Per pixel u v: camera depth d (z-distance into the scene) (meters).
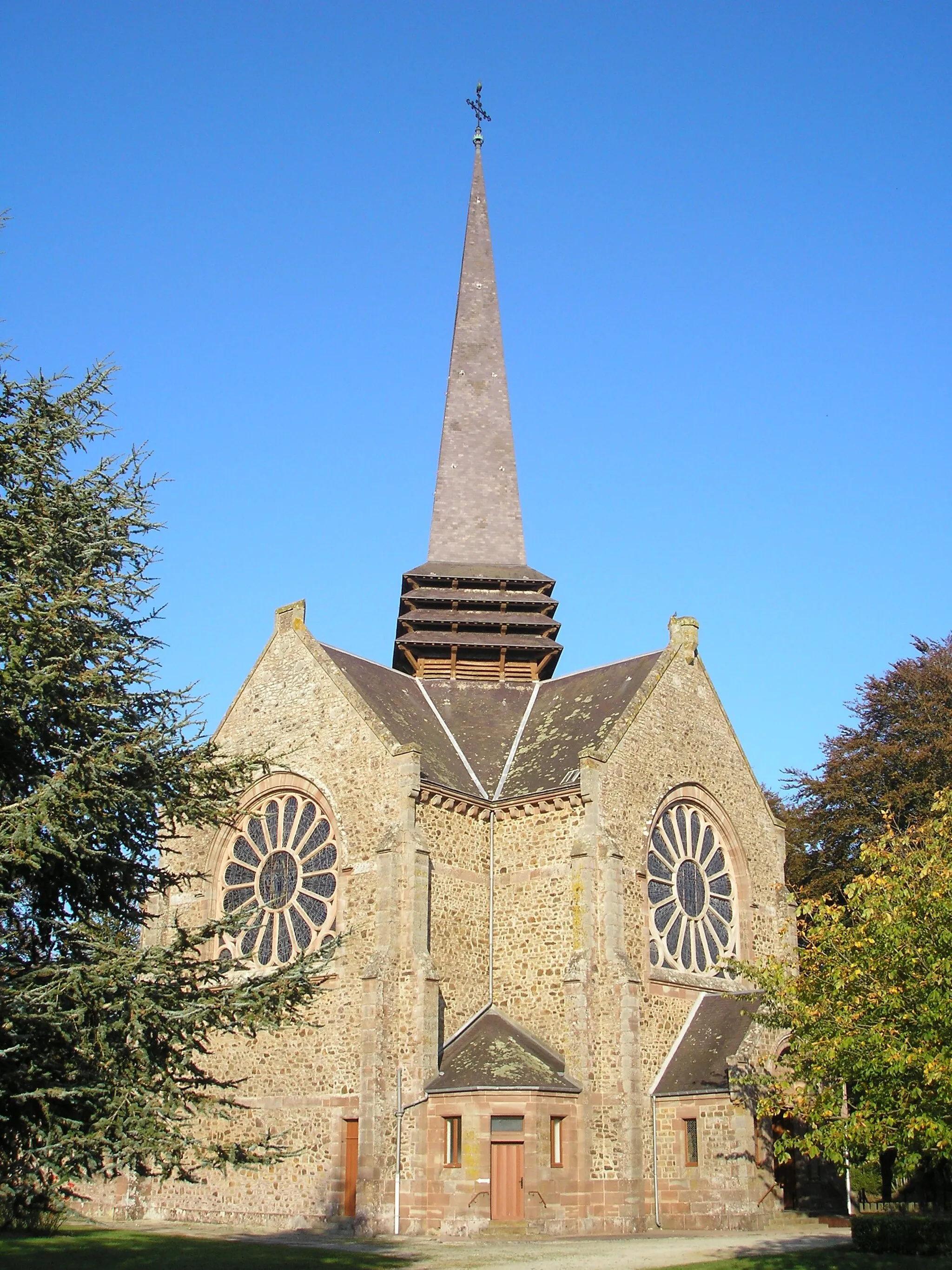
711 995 39.41
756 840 43.53
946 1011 23.75
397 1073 34.38
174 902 41.53
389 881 36.06
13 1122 17.44
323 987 36.75
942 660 53.53
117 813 19.81
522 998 37.34
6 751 19.19
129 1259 26.72
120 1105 17.36
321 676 40.59
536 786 39.72
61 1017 17.27
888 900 26.48
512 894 38.59
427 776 38.78
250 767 21.75
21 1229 30.77
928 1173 40.12
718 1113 34.72
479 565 49.22
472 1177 32.44
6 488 20.88
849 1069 25.47
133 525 21.95
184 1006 18.48
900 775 51.53
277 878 39.75
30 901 19.80
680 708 42.44
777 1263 25.55
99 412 22.45
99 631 20.42
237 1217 36.72
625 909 37.41
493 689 47.25
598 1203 33.75
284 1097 36.72
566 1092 33.94
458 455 51.09
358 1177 33.53
